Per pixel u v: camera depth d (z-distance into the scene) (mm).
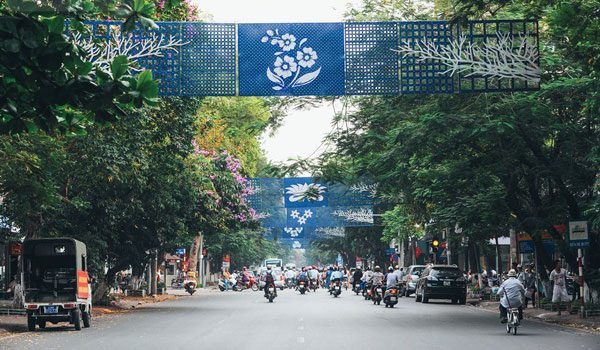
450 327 36406
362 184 60812
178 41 28438
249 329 35281
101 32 30219
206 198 57781
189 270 94688
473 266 81000
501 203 43312
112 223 50594
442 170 42375
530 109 35969
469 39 28766
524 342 28828
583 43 25203
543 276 50781
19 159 31688
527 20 28547
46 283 38844
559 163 40438
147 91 13367
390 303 55188
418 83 28750
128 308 56562
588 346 27328
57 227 48281
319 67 28609
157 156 45250
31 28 12477
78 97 13180
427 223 60250
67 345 28609
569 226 39844
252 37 28656
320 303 63094
